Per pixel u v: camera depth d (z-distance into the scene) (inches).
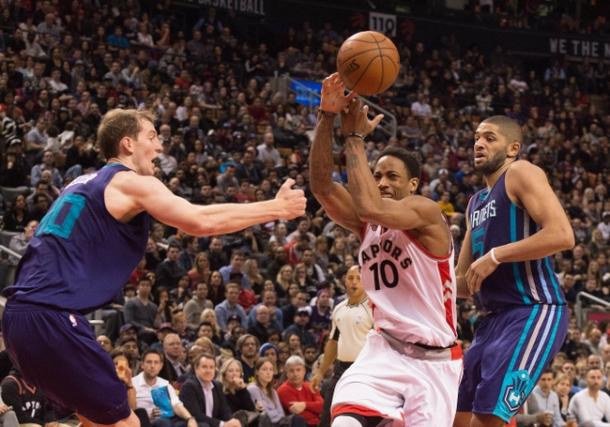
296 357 367.2
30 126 584.7
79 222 152.7
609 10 1255.5
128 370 311.1
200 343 364.8
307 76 899.4
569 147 934.4
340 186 176.6
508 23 1133.7
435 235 165.3
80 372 150.3
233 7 964.6
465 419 193.8
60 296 149.8
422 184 745.0
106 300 152.9
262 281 510.6
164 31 823.1
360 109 168.2
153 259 492.4
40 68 648.4
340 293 526.3
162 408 322.0
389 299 169.8
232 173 601.6
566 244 179.0
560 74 1107.9
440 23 1093.1
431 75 999.0
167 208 152.3
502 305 190.4
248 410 347.9
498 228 191.0
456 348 172.1
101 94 654.5
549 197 182.7
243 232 563.5
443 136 860.0
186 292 461.7
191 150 641.6
